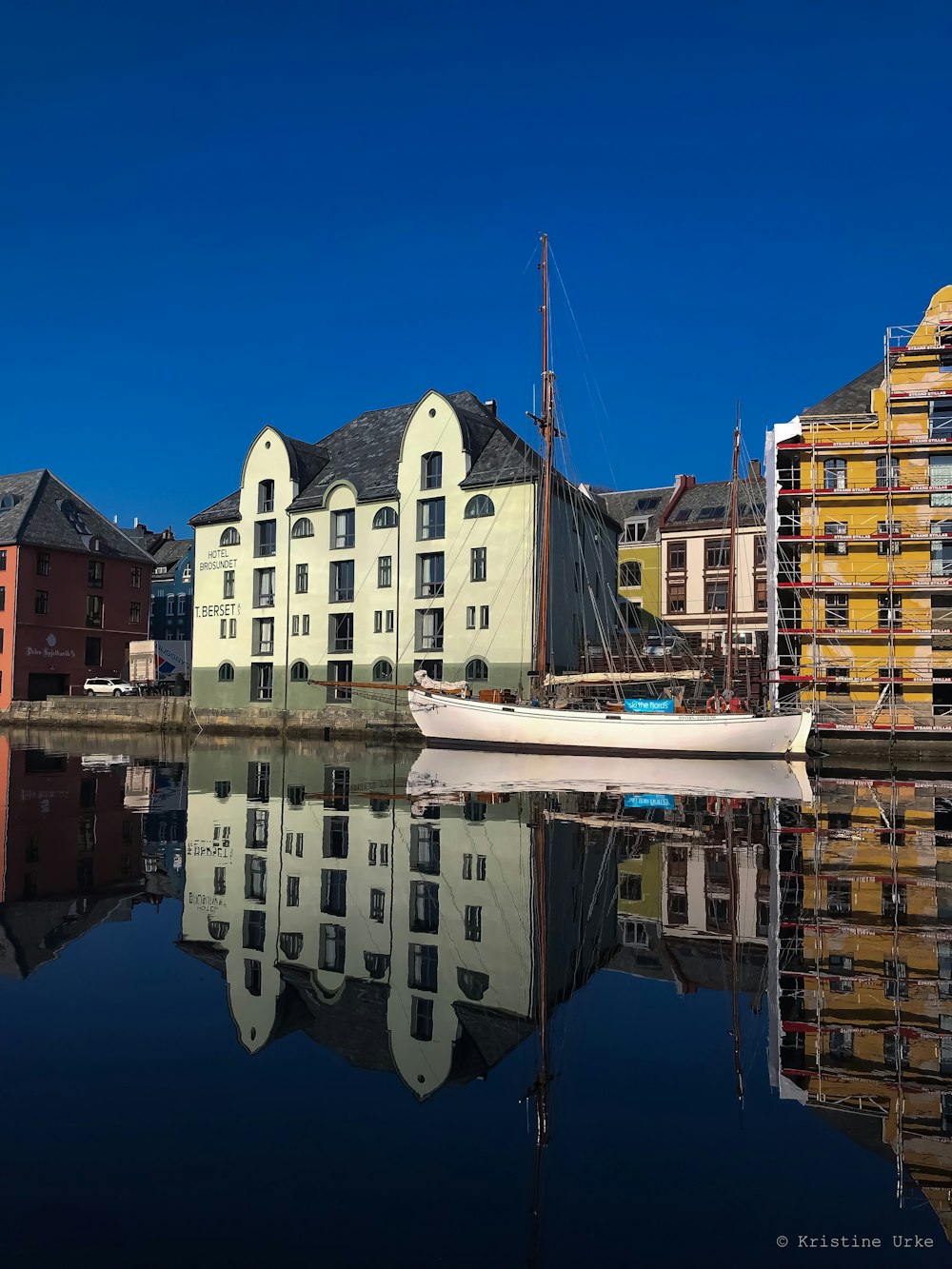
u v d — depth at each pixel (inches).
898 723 1569.9
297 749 1566.2
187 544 3641.7
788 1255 149.2
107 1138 189.3
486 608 1850.4
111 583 2930.6
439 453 1942.7
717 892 440.1
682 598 2346.2
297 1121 198.5
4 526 2741.1
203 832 603.5
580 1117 204.5
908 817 722.2
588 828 631.2
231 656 2217.0
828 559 1665.8
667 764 1242.6
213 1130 193.6
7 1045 237.5
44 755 1384.1
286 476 2174.0
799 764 1307.8
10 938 341.1
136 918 372.8
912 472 1642.5
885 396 1651.1
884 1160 187.0
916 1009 281.0
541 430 1598.2
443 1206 164.9
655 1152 189.5
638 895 431.5
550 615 1862.7
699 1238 156.6
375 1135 193.5
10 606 2659.9
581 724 1428.4
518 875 468.8
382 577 1995.6
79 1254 146.5
